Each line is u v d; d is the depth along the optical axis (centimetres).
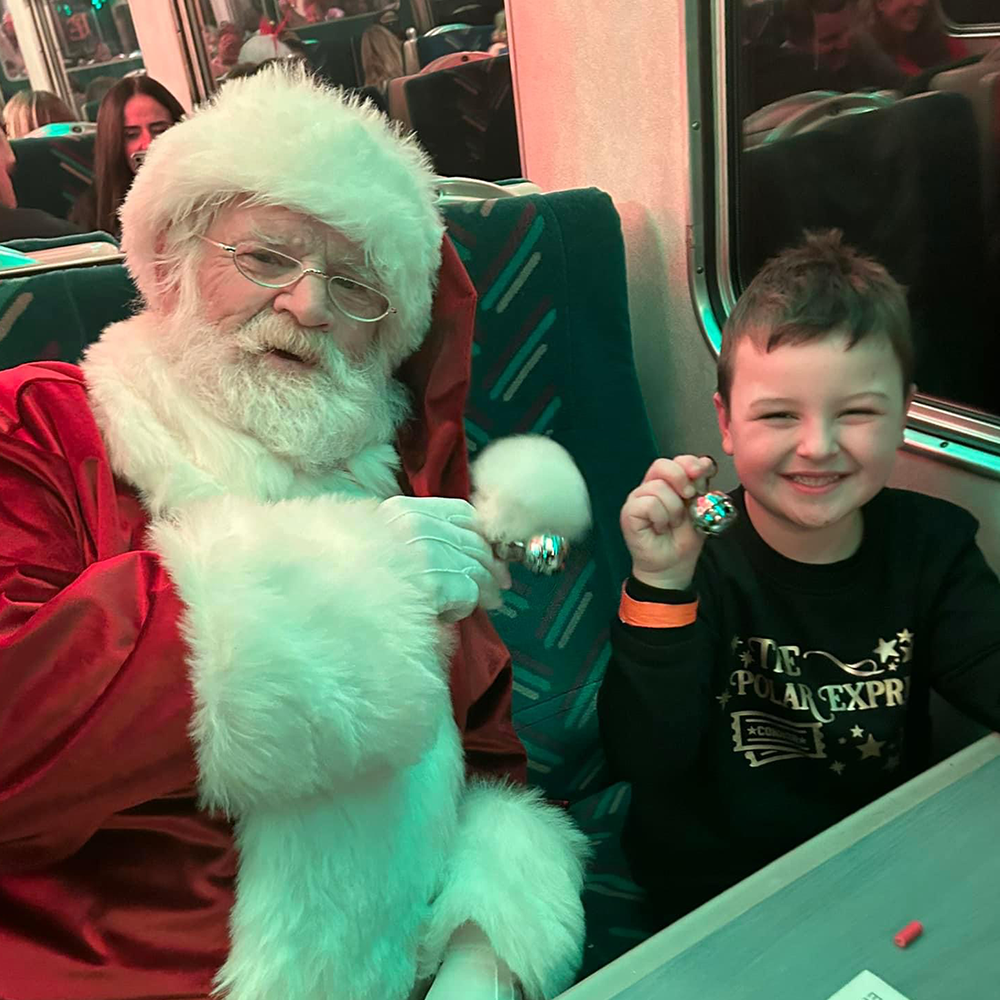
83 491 78
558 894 83
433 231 91
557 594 140
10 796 64
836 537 94
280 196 77
